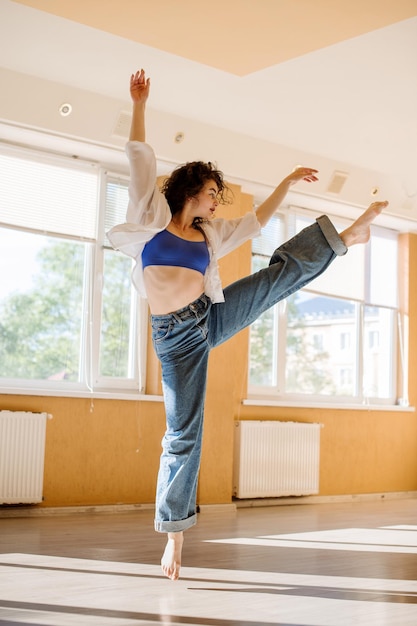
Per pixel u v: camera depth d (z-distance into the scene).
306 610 3.49
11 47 5.64
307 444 8.30
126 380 7.32
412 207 8.98
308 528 6.36
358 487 9.00
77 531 5.64
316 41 5.08
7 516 6.39
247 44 5.18
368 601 3.72
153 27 4.99
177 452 3.09
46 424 6.68
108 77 6.09
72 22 5.24
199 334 3.04
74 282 7.11
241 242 3.35
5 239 6.76
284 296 3.23
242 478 7.72
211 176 3.11
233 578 4.16
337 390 9.06
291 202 8.52
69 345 7.04
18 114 6.21
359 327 9.28
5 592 3.65
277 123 6.96
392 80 6.02
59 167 6.98
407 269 9.63
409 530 6.39
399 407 9.38
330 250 3.25
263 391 8.35
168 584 3.95
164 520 3.11
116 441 7.06
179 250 3.04
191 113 6.73
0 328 6.70
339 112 6.70
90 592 3.71
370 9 4.58
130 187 2.99
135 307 7.45
